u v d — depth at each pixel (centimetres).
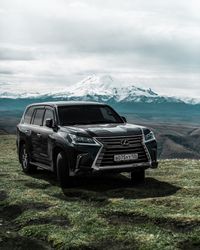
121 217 1033
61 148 1410
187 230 912
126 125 1462
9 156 2762
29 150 1717
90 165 1314
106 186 1420
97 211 1084
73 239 888
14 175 1734
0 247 877
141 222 987
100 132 1342
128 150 1341
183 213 1010
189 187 1304
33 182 1528
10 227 1032
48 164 1544
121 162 1331
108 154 1319
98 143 1319
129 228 941
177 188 1311
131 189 1319
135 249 827
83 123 1509
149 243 840
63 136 1398
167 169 1755
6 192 1384
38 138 1611
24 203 1209
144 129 1413
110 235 902
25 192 1349
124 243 859
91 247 849
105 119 1558
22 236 946
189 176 1537
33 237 941
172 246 821
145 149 1366
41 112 1688
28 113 1830
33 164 1678
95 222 994
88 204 1181
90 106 1595
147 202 1133
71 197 1279
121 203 1138
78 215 1051
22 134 1783
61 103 1620
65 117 1522
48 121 1501
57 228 971
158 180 1480
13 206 1200
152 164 1386
